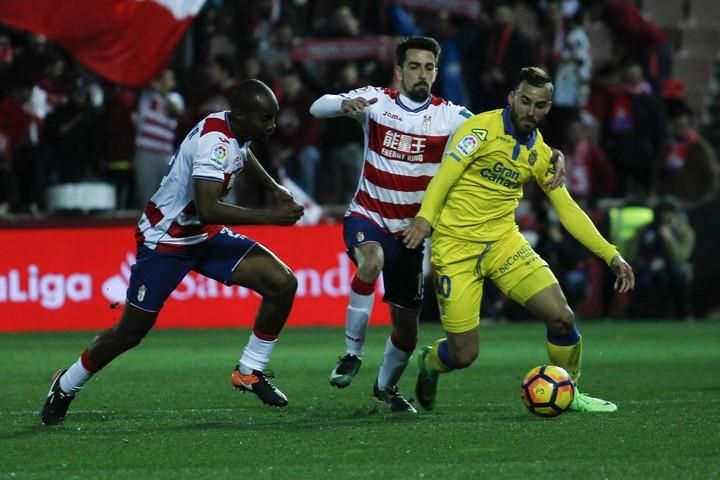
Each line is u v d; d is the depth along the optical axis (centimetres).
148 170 4966
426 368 2358
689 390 2823
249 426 2153
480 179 2262
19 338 4506
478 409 2434
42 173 5056
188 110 5128
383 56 5428
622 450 1853
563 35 5822
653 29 6384
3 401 2625
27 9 4525
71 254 4869
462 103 5519
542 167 2280
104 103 5134
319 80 5688
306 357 3734
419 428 2105
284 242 5009
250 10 5888
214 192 2106
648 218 5509
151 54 4584
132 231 4909
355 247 2381
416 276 2372
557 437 1984
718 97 7288
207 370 3338
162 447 1908
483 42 5512
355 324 2342
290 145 5169
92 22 4528
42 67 5172
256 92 2120
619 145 5781
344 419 2258
